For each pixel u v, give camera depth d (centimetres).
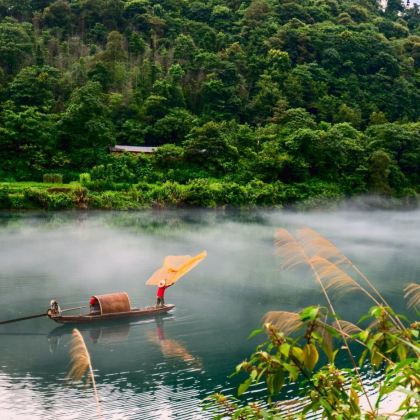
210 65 13362
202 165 9825
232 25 16750
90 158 9275
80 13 15838
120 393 2192
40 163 8994
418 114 14825
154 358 2589
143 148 10288
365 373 2366
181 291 3909
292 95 13000
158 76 12750
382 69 15000
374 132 11556
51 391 2189
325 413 668
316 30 15925
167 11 17100
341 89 14162
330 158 10200
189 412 2012
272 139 10706
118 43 13812
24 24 13875
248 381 636
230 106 12481
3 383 2258
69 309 3089
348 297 3897
